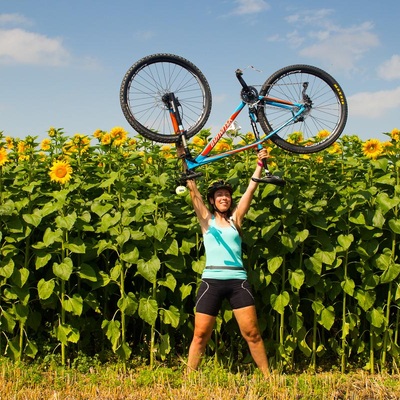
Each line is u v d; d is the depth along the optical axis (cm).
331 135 640
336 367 673
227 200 601
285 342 662
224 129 616
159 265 635
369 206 675
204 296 588
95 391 564
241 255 618
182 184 612
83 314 677
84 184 671
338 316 698
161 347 651
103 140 683
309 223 690
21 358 641
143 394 546
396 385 591
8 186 651
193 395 537
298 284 646
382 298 693
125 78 605
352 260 695
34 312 654
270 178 595
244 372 607
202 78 621
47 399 541
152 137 609
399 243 682
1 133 663
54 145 710
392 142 688
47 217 662
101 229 641
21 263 645
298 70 632
